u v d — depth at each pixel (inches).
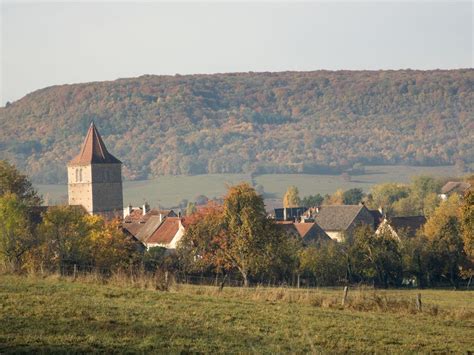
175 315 4665.4
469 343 4421.8
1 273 6515.8
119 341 3868.1
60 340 3816.4
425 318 5187.0
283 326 4576.8
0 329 4008.4
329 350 4050.2
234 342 4065.0
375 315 5187.0
